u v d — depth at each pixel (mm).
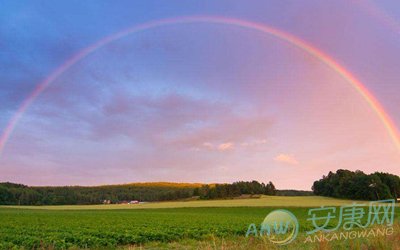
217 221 42906
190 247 21875
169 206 97000
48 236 26641
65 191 169000
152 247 22734
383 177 110375
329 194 123938
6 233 29484
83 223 41219
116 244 24094
